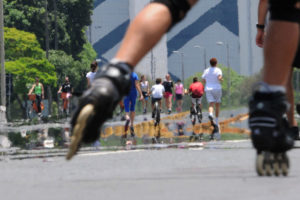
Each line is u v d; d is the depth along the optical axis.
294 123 8.40
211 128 29.69
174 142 22.22
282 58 6.28
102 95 5.24
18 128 31.84
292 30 6.23
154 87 51.47
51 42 141.12
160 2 5.43
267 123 6.28
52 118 51.78
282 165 6.81
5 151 18.70
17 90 122.81
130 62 5.35
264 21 9.59
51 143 22.31
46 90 134.12
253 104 6.35
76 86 141.25
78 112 5.25
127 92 5.47
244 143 19.53
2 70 66.50
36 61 123.88
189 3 5.48
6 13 138.25
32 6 140.62
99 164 12.04
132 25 5.39
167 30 5.47
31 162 13.59
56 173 9.41
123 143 22.17
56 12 139.88
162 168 9.94
